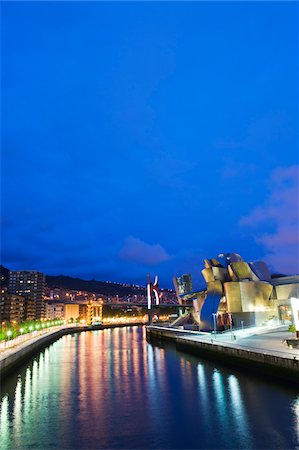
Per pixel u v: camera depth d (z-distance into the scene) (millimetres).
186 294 93375
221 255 79625
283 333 53875
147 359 51562
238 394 27703
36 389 32875
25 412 25359
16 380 38094
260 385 30031
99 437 20391
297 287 69500
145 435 20484
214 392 29016
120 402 27391
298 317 40969
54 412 25219
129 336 113875
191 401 26781
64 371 43062
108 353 62031
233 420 22141
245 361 35562
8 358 40719
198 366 42812
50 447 19188
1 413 25172
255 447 18328
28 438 20484
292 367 27719
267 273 78375
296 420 21469
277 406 24031
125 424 22375
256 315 69812
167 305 173125
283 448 18109
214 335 58875
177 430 21047
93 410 25484
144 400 27688
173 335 76875
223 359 41344
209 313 74312
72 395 30109
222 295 74875
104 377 37969
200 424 21828
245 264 74750
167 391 30312
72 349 72250
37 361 54156
